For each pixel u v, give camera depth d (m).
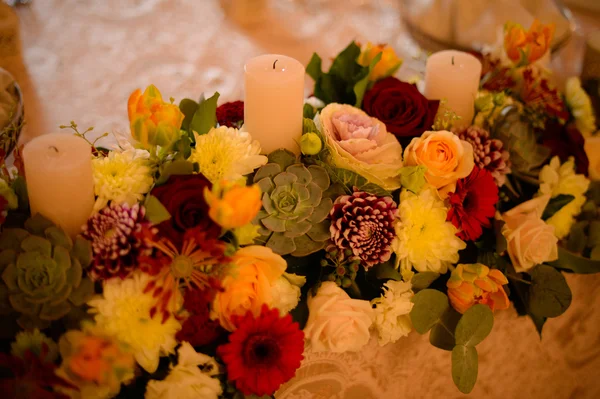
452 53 0.93
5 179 0.69
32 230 0.62
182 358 0.63
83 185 0.64
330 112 0.77
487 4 1.48
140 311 0.62
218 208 0.58
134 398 0.66
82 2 1.74
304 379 0.78
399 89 0.82
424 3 1.55
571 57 1.48
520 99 0.97
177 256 0.62
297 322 0.68
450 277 0.78
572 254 0.92
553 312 0.86
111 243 0.61
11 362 0.58
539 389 1.08
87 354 0.60
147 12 1.73
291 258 0.73
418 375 0.90
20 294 0.61
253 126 0.74
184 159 0.67
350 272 0.72
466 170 0.77
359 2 1.83
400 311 0.75
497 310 0.91
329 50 1.65
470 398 0.99
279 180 0.68
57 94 1.40
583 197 0.93
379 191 0.74
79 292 0.62
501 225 0.82
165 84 1.47
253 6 1.74
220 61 1.57
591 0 1.70
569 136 0.91
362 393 0.85
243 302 0.65
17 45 1.54
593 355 1.12
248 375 0.63
